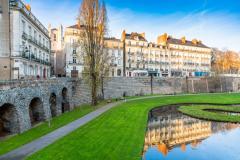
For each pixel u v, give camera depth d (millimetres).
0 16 33938
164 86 72938
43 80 27750
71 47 67625
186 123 31438
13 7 34312
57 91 32562
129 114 33875
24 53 37219
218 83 84250
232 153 19859
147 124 30062
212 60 123625
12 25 34469
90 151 17250
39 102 27328
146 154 19359
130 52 86000
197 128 28609
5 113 21688
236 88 89500
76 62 68125
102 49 41594
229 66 119000
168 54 96438
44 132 22125
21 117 22047
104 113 33438
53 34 81312
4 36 34156
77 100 42281
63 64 78688
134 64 86938
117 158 16234
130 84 64250
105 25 41062
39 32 47938
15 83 21250
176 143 22484
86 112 34406
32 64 42375
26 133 21859
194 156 19062
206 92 79438
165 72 95125
